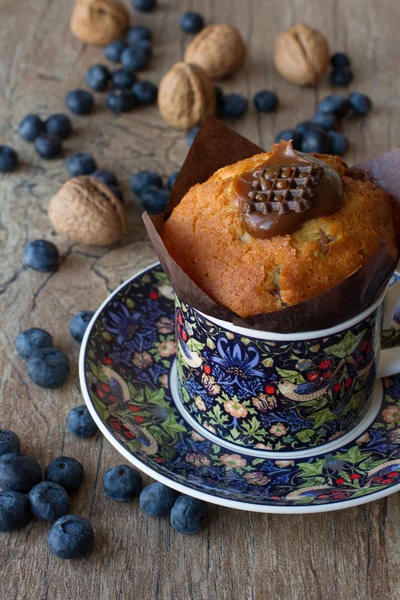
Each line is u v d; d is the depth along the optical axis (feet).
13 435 1.61
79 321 1.77
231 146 1.61
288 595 1.46
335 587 1.47
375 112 2.31
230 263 1.44
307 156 1.48
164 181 2.12
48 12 2.64
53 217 1.96
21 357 1.76
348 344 1.46
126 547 1.51
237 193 1.45
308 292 1.43
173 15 2.60
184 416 1.57
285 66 2.35
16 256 1.96
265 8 2.64
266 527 1.53
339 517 1.53
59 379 1.71
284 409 1.49
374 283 1.42
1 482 1.55
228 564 1.49
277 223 1.43
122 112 2.31
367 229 1.46
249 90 2.36
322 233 1.44
